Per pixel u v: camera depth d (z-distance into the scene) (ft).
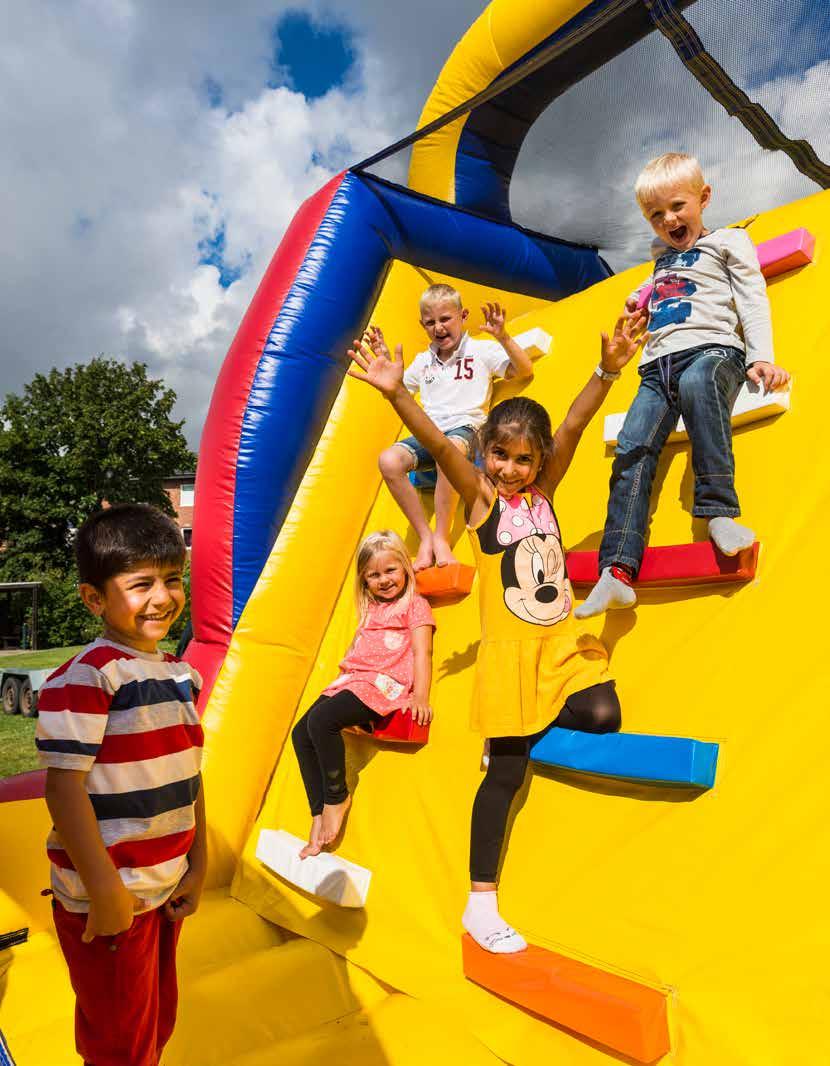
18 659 67.67
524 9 14.32
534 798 8.87
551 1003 7.17
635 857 7.71
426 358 13.35
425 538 11.86
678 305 9.32
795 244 9.94
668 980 6.94
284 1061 7.48
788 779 7.13
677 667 8.51
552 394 12.19
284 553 13.29
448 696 10.64
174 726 6.15
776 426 9.19
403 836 10.03
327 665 13.05
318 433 13.96
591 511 10.66
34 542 121.08
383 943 9.21
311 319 13.82
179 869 6.25
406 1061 7.40
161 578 6.09
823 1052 6.03
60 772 5.49
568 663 8.54
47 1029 8.39
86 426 124.26
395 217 14.76
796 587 8.07
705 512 8.36
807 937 6.45
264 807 12.41
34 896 10.55
